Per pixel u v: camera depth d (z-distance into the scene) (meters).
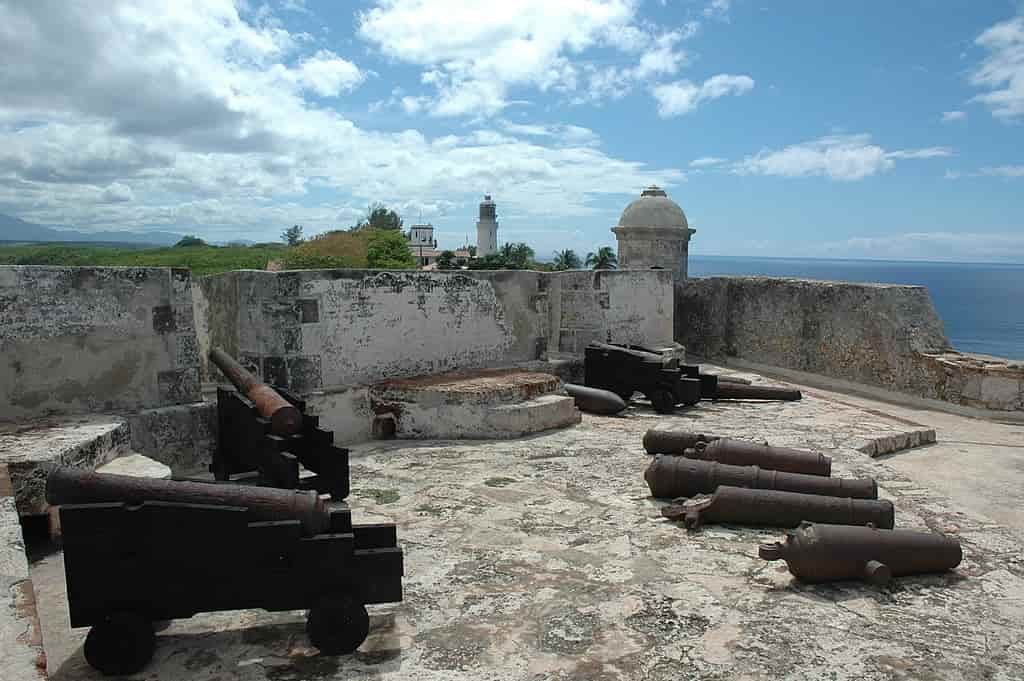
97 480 3.13
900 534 4.00
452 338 8.38
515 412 7.27
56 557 4.18
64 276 5.48
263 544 3.12
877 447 7.17
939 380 9.22
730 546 4.46
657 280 11.35
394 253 40.53
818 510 4.63
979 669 3.10
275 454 4.76
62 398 5.53
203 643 3.32
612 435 7.42
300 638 3.36
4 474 3.91
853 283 10.70
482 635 3.39
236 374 5.73
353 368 7.41
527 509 5.15
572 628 3.45
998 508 5.77
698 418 8.32
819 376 10.91
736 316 12.47
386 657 3.20
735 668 3.10
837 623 3.49
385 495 5.48
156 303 5.93
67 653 3.23
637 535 4.64
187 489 3.19
